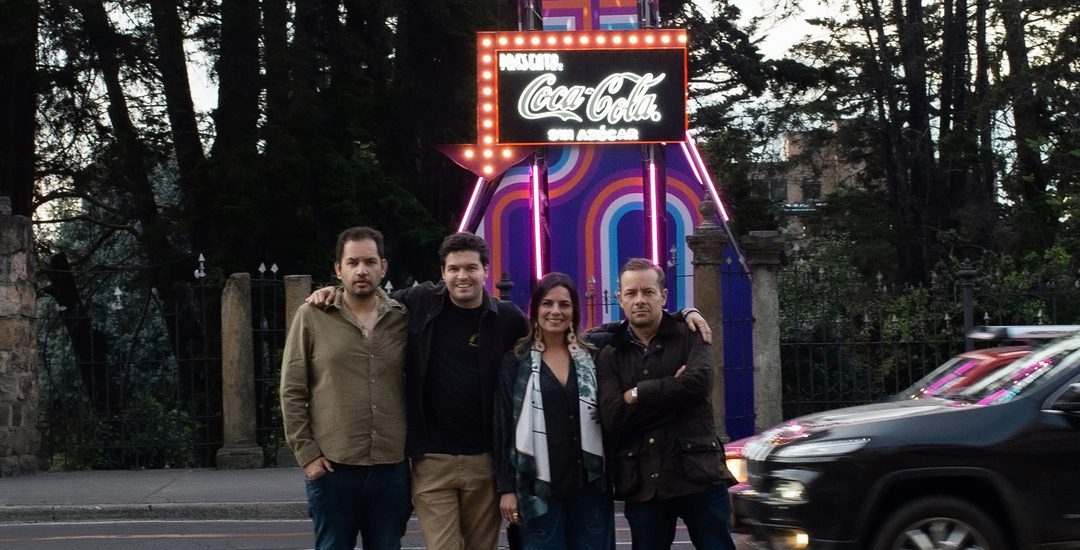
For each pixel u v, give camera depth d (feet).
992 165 108.47
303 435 23.32
